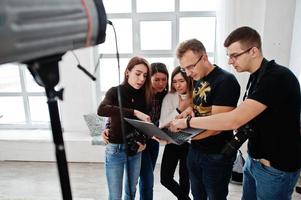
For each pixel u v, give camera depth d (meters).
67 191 0.63
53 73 0.56
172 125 1.32
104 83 3.30
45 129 3.40
